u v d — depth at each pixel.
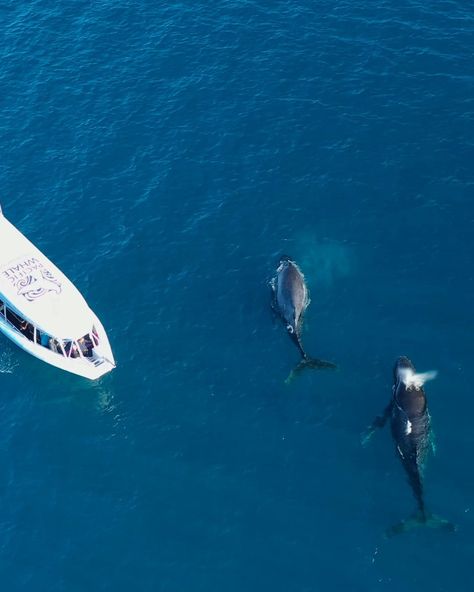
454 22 102.19
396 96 94.56
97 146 92.25
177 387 72.44
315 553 62.62
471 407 69.38
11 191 88.31
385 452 67.06
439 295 77.25
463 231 82.00
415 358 72.81
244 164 89.56
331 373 72.19
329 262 80.19
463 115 92.12
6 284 75.12
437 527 63.09
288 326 74.69
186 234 83.69
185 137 92.56
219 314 77.12
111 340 75.81
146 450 68.81
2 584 62.19
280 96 95.75
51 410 71.56
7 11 107.38
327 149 90.19
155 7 107.00
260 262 80.88
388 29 101.88
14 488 67.06
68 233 84.38
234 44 101.75
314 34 102.06
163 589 61.50
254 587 61.28
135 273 80.75
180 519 64.88
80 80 99.06
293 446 68.19
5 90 98.38
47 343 73.31
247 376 72.69
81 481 67.31
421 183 86.38
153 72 99.44
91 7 107.44
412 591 60.56
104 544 63.88
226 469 67.31
